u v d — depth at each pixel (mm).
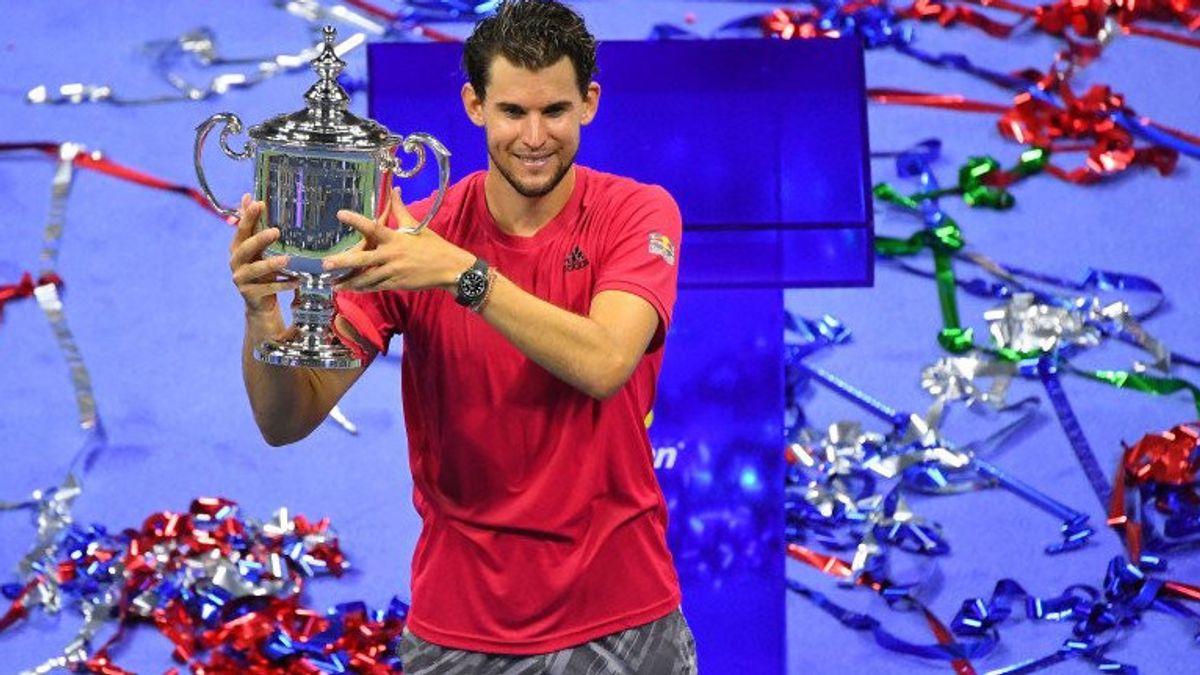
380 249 10078
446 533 11297
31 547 17703
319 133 10078
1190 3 25812
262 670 16047
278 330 10633
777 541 13352
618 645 11242
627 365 10578
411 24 26250
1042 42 25688
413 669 11547
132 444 19203
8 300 21328
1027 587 17078
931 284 21188
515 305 10250
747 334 13141
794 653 16344
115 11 27078
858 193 12836
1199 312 20766
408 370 11344
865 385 19641
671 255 10977
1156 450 18125
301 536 17609
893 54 25406
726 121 12859
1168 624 16594
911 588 17016
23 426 19453
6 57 25906
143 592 16922
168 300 21406
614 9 26469
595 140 12891
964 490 18281
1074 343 20031
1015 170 22984
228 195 23172
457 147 13000
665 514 11547
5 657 16406
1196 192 22766
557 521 11031
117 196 23109
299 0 26875
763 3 26516
